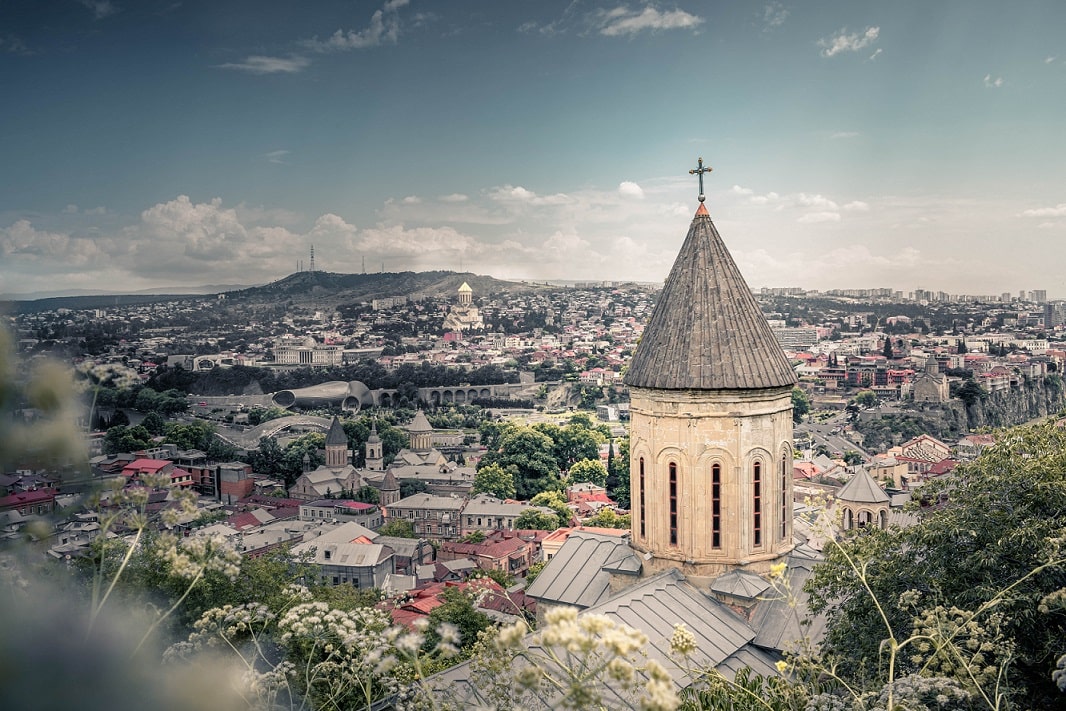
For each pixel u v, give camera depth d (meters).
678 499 44.28
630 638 12.25
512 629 13.51
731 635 39.22
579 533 52.03
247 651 22.36
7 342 11.13
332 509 186.25
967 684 21.31
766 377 43.31
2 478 11.07
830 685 30.12
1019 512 31.55
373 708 24.28
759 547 44.22
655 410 44.62
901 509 43.00
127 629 11.32
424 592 99.12
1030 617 26.98
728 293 44.94
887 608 32.75
